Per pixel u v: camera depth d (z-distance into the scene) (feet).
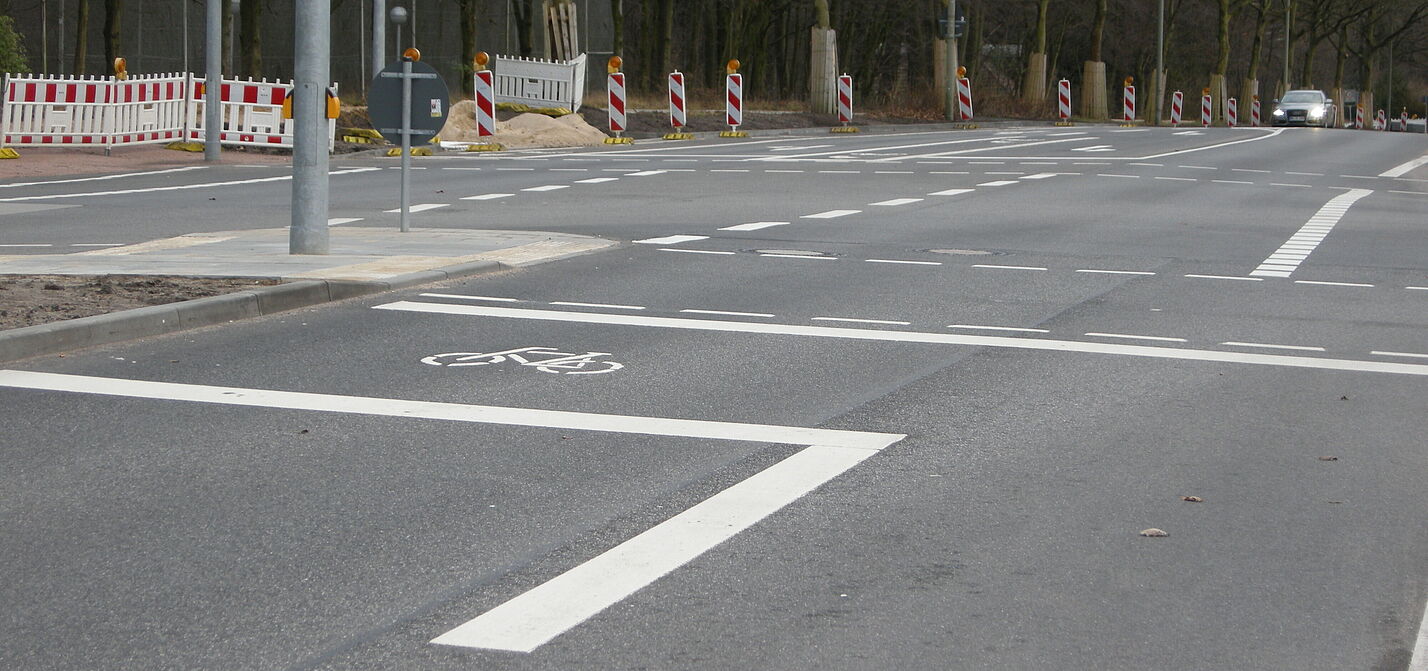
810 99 195.42
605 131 157.17
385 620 19.40
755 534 23.20
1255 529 23.76
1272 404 33.09
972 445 28.99
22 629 19.07
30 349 36.45
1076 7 288.92
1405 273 56.29
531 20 181.57
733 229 68.28
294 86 54.24
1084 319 44.42
